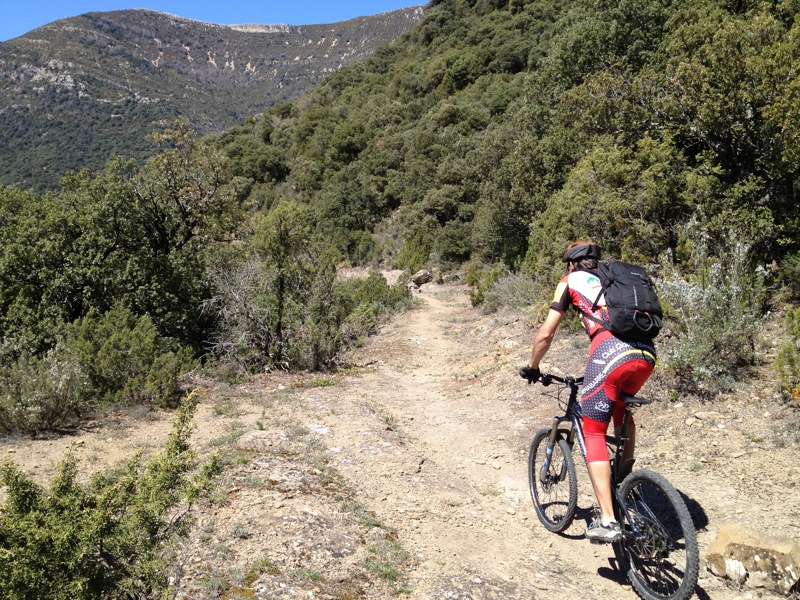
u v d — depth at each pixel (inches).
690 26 600.7
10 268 544.4
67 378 275.1
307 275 442.3
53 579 102.0
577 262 155.8
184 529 123.5
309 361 423.5
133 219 645.9
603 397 141.8
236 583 124.4
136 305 566.6
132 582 107.5
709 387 246.2
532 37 3196.4
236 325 443.8
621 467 150.9
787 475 182.5
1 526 101.8
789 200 425.1
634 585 141.6
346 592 127.3
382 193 2659.9
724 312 259.8
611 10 938.7
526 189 1115.9
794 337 255.8
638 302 139.2
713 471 193.6
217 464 129.0
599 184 497.7
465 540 165.6
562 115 983.6
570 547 166.9
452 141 2588.6
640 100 583.2
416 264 1849.2
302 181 2989.7
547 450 176.6
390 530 162.9
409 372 443.2
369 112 3442.4
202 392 327.6
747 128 448.1
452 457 243.6
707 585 142.6
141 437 253.3
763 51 448.8
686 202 439.5
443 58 3538.4
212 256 675.4
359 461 216.2
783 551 138.7
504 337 520.1
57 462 219.8
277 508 162.7
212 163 717.9
